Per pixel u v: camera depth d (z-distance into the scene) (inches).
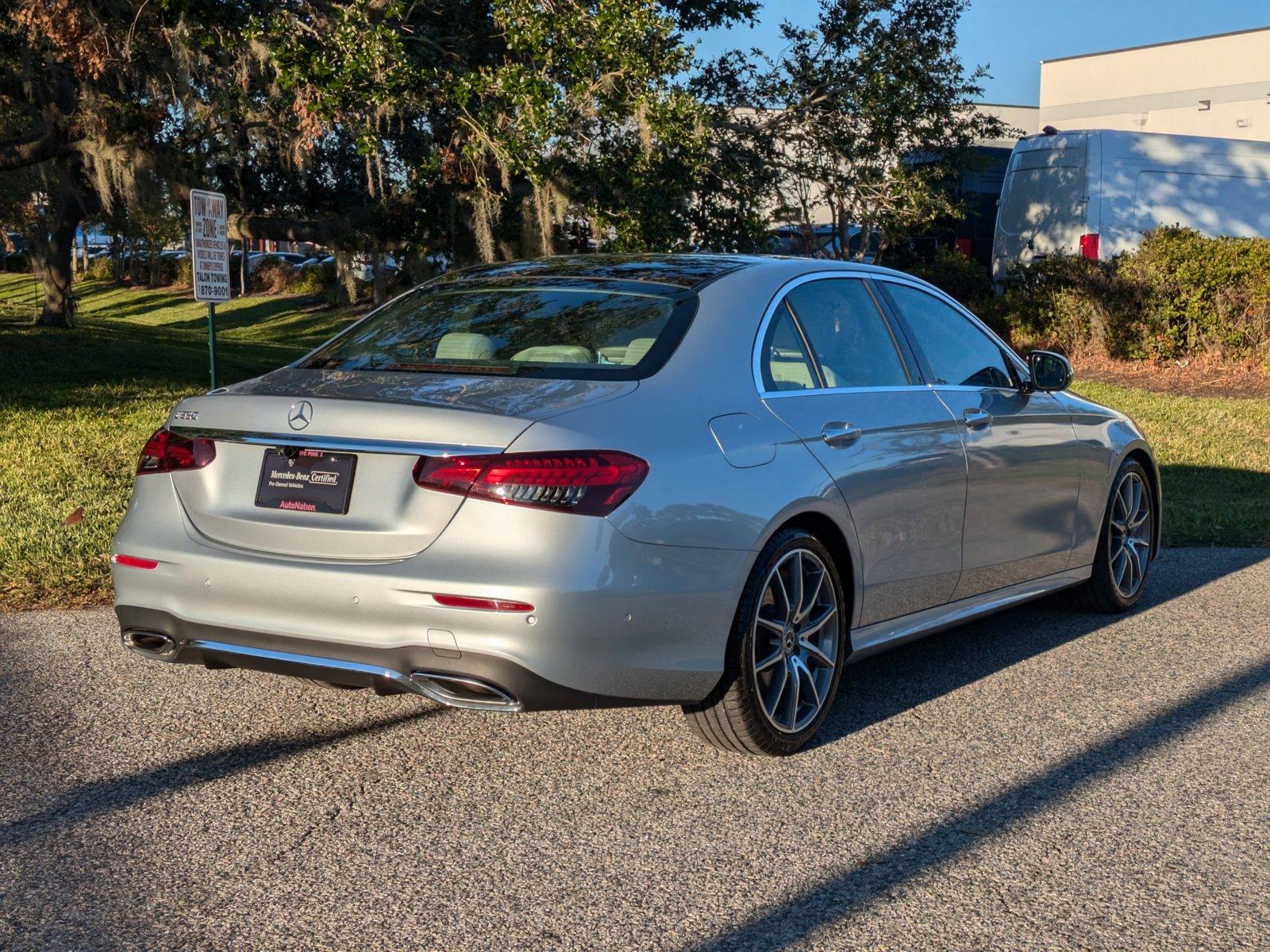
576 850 133.4
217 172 757.9
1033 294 703.1
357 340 171.5
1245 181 746.8
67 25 581.9
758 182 693.9
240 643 144.1
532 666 132.3
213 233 337.4
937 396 189.8
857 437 168.6
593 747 164.7
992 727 174.7
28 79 690.2
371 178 711.7
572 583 132.2
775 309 170.1
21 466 363.6
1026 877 128.0
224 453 148.4
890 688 193.8
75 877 125.3
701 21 639.1
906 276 200.7
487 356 157.1
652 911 120.0
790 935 115.3
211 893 122.3
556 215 658.8
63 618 223.8
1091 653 214.2
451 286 184.7
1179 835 139.3
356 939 113.7
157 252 2281.0
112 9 601.0
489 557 132.7
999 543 200.5
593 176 594.2
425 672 135.5
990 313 733.9
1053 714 180.9
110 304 2102.6
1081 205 721.0
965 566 192.7
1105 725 176.1
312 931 115.2
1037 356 215.0
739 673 151.6
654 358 153.1
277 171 775.7
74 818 139.8
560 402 141.3
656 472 139.7
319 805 144.6
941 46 731.4
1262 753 165.6
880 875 128.2
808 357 171.0
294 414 143.5
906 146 807.1
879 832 139.0
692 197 681.0
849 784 153.2
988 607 203.8
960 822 142.0
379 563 136.8
